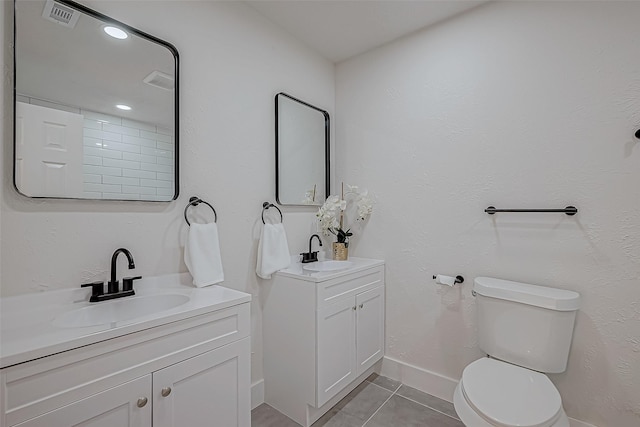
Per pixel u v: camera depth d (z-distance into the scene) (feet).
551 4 5.37
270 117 6.64
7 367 2.52
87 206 4.15
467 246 6.26
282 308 6.01
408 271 7.06
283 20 6.64
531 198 5.54
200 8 5.42
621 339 4.77
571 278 5.15
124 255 4.48
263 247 6.06
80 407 2.88
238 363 4.26
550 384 4.32
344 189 8.21
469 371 4.66
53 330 3.09
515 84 5.72
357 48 7.70
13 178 3.59
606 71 4.89
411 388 6.89
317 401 5.48
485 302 5.40
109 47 4.35
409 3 6.05
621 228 4.77
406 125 7.11
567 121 5.22
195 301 4.10
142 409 3.30
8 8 3.60
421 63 6.91
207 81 5.51
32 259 3.71
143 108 4.66
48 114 3.84
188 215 5.20
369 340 6.88
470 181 6.22
